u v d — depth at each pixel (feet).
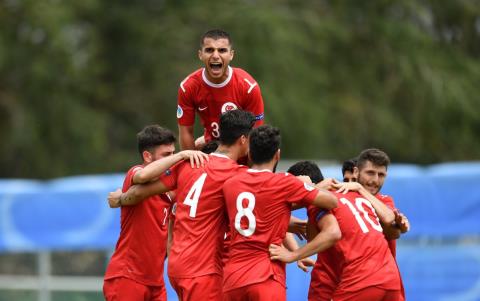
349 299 95.86
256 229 90.63
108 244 169.99
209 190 93.25
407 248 154.81
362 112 298.56
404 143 305.32
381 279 95.61
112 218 170.19
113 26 331.57
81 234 171.63
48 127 300.81
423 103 302.66
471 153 311.27
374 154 102.32
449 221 153.48
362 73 308.81
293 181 91.40
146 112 322.34
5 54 294.46
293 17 301.22
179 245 93.50
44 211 174.50
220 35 102.68
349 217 97.09
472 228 152.46
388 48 309.22
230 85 104.37
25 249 175.01
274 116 276.62
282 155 281.54
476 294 151.23
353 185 99.86
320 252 95.40
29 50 303.07
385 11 313.53
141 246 99.66
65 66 298.56
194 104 106.32
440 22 322.55
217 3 311.68
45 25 289.53
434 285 153.28
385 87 309.01
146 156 100.22
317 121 281.54
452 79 304.09
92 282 171.94
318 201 91.25
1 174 309.63
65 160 301.22
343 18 310.65
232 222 91.20
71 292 173.17
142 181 94.58
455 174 153.79
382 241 97.66
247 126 94.84
